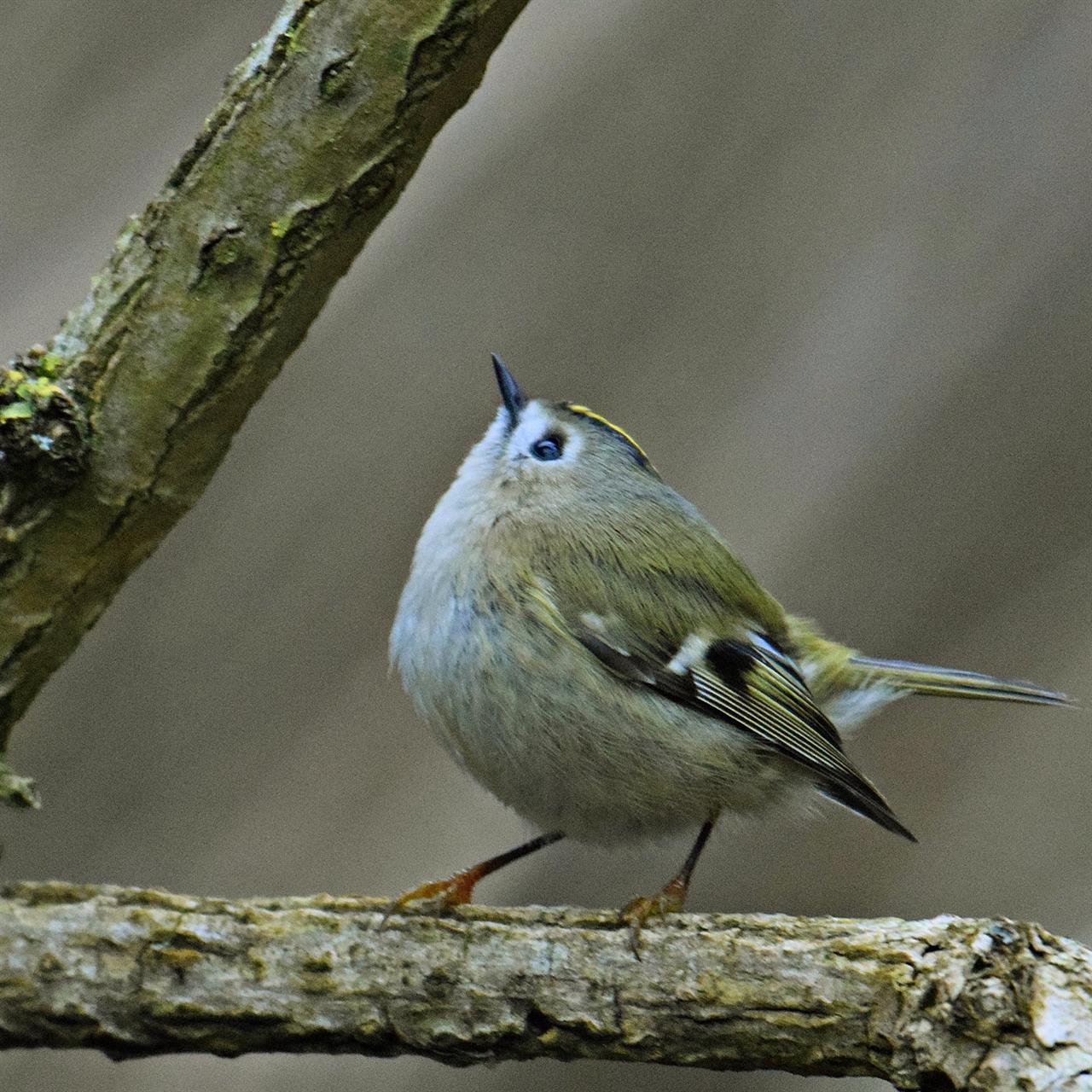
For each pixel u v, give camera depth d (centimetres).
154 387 557
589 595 700
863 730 1002
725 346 998
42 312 933
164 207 550
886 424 993
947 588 980
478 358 991
